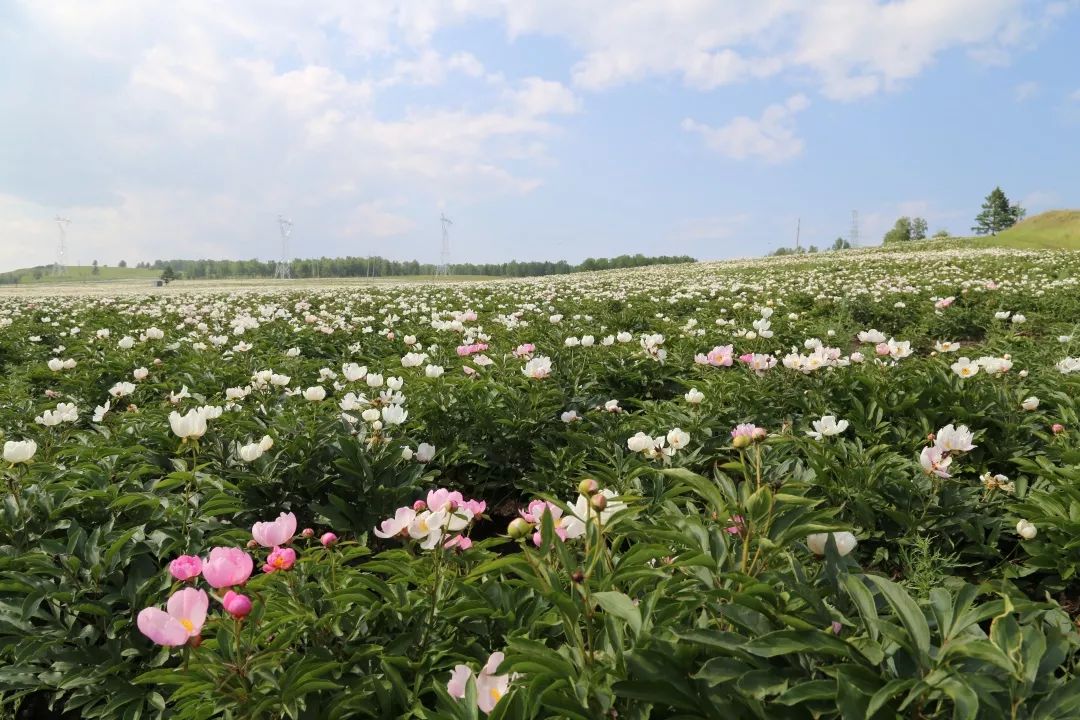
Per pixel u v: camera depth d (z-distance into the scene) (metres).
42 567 2.84
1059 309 12.64
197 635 1.78
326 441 4.21
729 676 1.57
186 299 20.31
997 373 4.97
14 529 3.18
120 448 4.18
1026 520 3.31
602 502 1.92
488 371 6.30
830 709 1.54
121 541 2.92
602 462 4.64
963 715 1.35
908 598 1.61
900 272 22.66
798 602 1.76
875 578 1.68
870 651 1.57
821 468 3.72
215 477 3.98
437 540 2.31
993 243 50.69
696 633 1.63
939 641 1.62
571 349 7.14
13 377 8.48
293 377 7.47
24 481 3.59
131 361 8.12
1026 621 1.97
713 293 16.56
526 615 2.38
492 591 2.48
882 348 5.41
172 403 5.38
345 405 4.64
